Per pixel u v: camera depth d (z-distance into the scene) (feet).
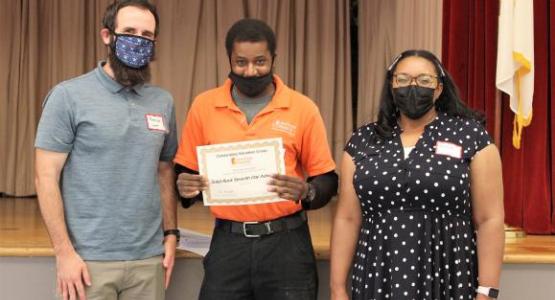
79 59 21.26
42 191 6.57
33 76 21.12
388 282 6.76
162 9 21.40
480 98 12.90
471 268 6.77
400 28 18.71
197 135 7.42
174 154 7.55
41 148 6.63
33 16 21.04
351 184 7.16
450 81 7.06
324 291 8.78
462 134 6.78
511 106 11.00
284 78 21.53
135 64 6.79
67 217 6.80
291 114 7.16
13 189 21.12
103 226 6.76
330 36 21.63
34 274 8.87
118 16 6.79
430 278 6.61
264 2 21.48
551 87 11.48
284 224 7.22
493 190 6.67
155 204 7.09
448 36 13.84
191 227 12.41
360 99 21.88
